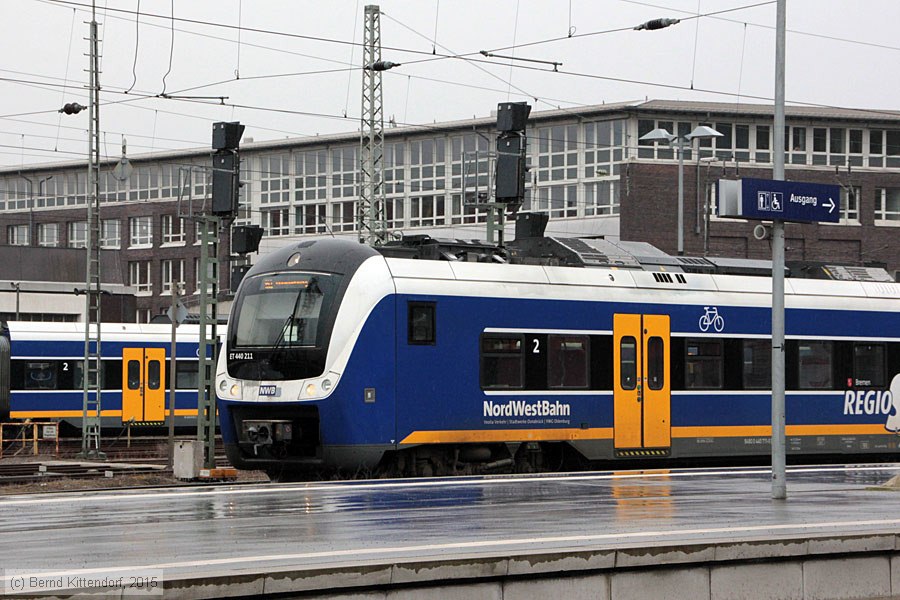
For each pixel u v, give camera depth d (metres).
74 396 66.94
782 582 18.27
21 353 65.88
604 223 103.75
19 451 61.16
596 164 104.62
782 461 26.52
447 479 31.97
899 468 36.84
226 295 97.12
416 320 35.38
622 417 38.97
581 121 105.38
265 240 121.56
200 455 42.53
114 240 132.25
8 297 96.62
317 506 25.06
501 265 37.38
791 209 27.52
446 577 15.83
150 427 68.50
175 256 127.25
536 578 16.48
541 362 37.53
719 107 103.81
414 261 35.88
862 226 104.25
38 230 138.12
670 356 40.12
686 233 99.94
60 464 50.06
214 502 26.08
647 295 39.84
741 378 41.50
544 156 107.62
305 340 35.12
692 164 100.62
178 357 69.62
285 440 35.31
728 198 26.83
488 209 47.78
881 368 44.50
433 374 35.53
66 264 109.94
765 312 42.19
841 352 43.69
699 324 40.78
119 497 27.48
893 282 46.00
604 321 38.84
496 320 36.72
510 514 23.14
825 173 104.12
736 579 17.91
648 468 41.38
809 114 103.62
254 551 17.72
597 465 39.72
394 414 34.88
